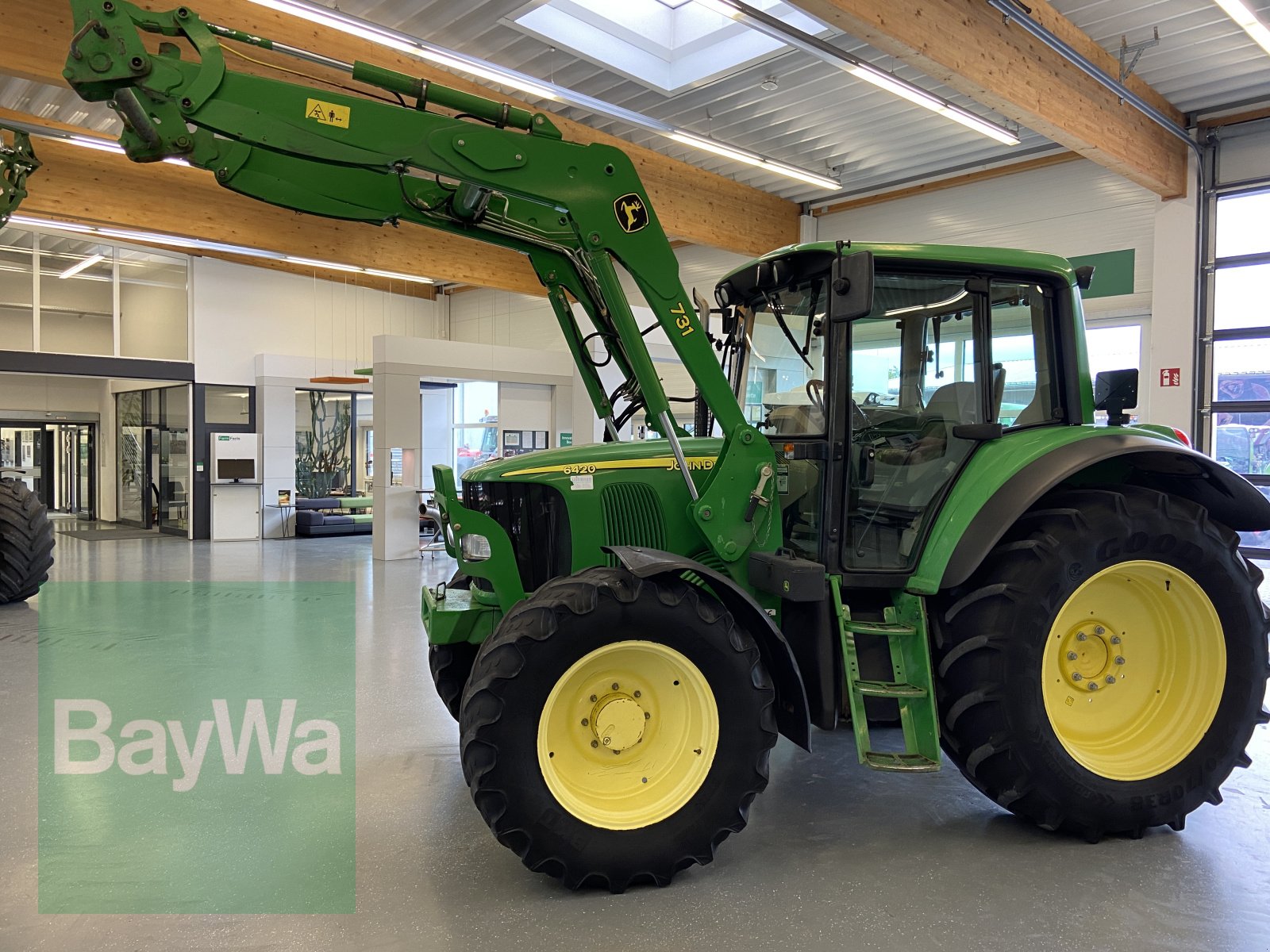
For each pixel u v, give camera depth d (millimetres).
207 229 9734
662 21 7582
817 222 11320
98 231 9766
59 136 7328
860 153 9648
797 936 2092
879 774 3219
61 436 17750
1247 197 8211
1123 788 2604
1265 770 3258
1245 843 2623
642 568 2289
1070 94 6953
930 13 5746
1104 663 2795
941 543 2658
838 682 2732
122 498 15680
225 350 13922
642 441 3098
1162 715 2777
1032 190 9625
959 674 2588
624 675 2447
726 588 2438
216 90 2502
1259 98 7992
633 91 7934
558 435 12109
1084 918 2170
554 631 2260
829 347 2762
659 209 9523
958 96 8125
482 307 17016
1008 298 2959
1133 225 8977
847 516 2791
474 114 2695
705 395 2742
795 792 3039
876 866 2471
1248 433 8258
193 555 10758
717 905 2248
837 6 5207
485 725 2209
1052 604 2541
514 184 2623
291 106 2531
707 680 2389
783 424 3088
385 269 11258
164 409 14094
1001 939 2074
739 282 3266
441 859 2521
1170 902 2254
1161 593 2770
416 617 6297
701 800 2367
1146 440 2746
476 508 3088
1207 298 8453
